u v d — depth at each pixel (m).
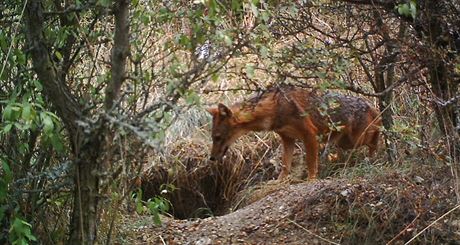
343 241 7.20
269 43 6.53
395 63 6.84
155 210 6.63
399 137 7.48
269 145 11.45
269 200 8.38
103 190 5.47
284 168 10.43
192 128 11.55
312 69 6.29
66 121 5.28
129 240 7.67
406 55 6.65
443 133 7.06
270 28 6.66
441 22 6.62
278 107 9.91
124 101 5.49
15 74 6.27
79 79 6.26
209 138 11.45
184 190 11.09
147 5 5.72
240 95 11.05
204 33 5.25
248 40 5.21
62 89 5.26
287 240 7.42
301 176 10.73
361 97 10.97
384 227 7.06
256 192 10.22
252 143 11.47
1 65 5.95
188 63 5.75
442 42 6.76
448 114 6.86
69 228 6.25
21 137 6.29
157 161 10.96
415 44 6.55
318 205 7.75
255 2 5.08
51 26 6.03
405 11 5.91
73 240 5.48
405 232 6.90
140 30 6.25
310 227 7.51
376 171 8.12
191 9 5.55
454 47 6.76
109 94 5.06
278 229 7.64
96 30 6.41
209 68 5.21
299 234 7.46
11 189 6.09
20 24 5.89
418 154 7.59
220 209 11.13
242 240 7.61
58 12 5.32
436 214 6.89
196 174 11.12
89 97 5.76
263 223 7.86
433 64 6.63
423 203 7.04
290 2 5.84
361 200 7.43
